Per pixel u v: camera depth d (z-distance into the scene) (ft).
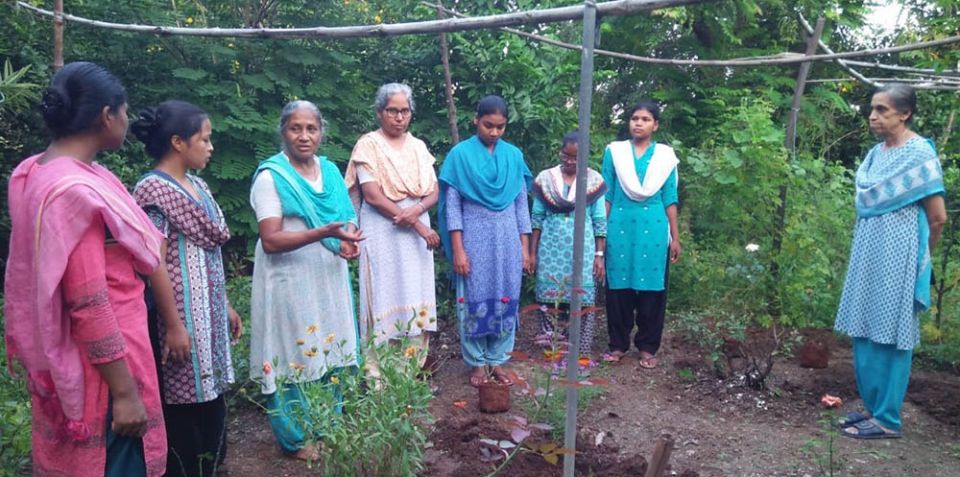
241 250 22.07
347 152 22.04
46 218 6.53
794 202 21.72
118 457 7.61
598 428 13.34
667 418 13.97
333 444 9.18
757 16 31.01
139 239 7.18
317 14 22.79
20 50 19.40
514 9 22.31
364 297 14.11
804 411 14.43
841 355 18.08
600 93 31.45
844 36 32.01
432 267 14.67
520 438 9.02
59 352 6.68
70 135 7.02
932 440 13.10
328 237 10.75
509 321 14.98
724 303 20.66
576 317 8.50
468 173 14.55
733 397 15.08
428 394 9.93
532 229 17.03
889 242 12.67
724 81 30.53
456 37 21.31
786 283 20.65
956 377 16.88
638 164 16.90
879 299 12.78
